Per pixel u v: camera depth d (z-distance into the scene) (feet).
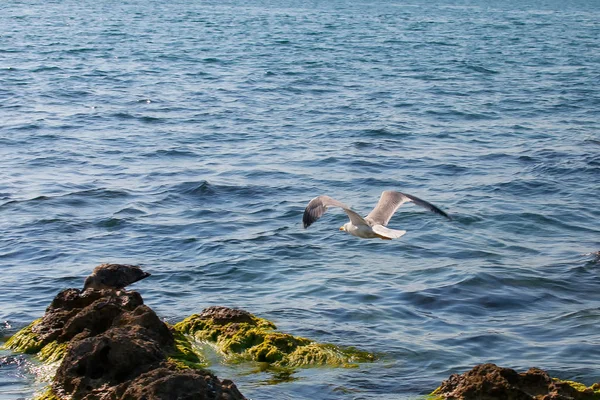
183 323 45.85
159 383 32.71
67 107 125.08
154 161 92.99
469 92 145.59
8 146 98.84
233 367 41.39
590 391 36.14
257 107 127.75
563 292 53.78
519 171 89.04
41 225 68.74
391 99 136.87
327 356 42.57
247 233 67.62
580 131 111.96
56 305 45.78
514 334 46.55
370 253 62.64
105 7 330.13
